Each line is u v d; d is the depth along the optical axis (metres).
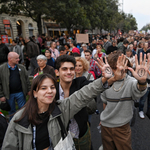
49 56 4.87
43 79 1.28
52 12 10.74
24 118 1.31
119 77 1.39
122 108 1.88
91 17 17.23
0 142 1.57
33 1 9.71
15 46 7.95
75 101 1.47
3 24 18.03
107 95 1.97
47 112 1.33
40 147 1.34
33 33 23.75
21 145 1.32
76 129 1.70
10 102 3.35
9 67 3.19
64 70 1.62
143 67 1.42
